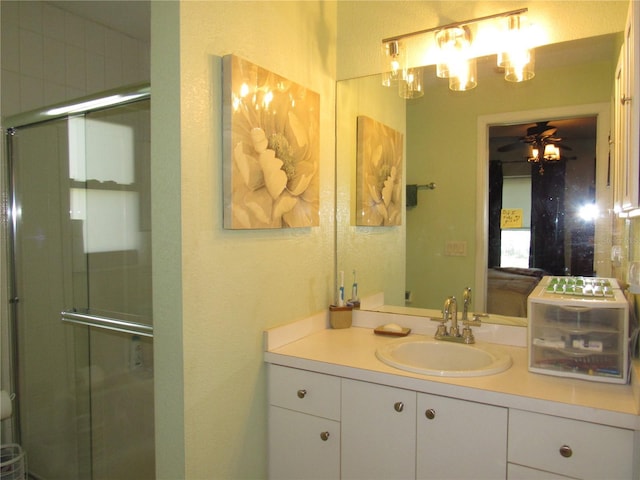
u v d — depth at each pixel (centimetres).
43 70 214
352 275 210
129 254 191
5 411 170
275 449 169
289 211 171
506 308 178
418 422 140
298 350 169
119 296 193
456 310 180
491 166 181
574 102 165
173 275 134
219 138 144
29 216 204
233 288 152
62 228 204
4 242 201
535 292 150
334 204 211
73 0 211
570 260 167
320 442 158
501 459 128
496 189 181
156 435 141
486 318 182
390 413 144
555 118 169
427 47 190
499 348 169
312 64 192
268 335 167
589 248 164
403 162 199
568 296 143
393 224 201
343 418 153
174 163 132
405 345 175
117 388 196
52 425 212
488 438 130
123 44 248
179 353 134
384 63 195
